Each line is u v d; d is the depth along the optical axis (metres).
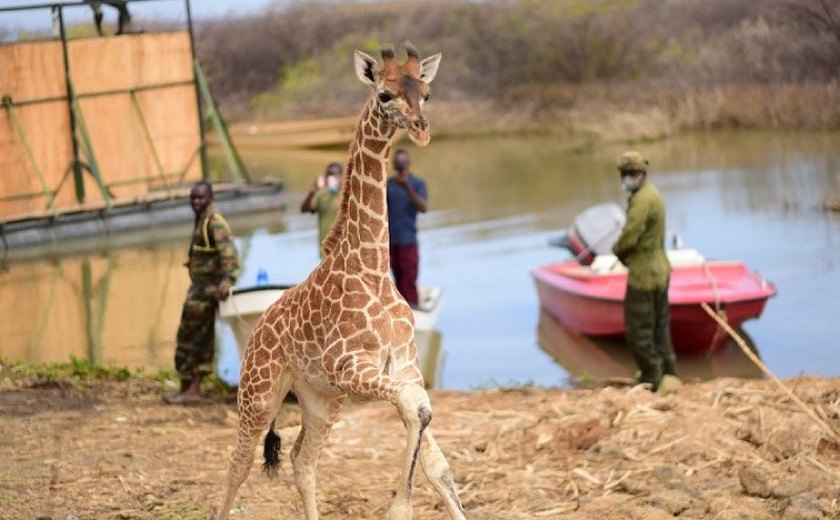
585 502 8.55
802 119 36.50
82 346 16.50
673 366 12.78
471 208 26.58
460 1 54.50
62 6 26.77
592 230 19.50
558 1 51.22
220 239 12.07
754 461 8.85
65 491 9.31
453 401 12.19
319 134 41.41
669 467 8.88
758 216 23.36
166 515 8.77
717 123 37.31
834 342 15.48
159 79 28.42
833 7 40.03
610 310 16.05
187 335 12.22
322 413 7.53
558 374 14.93
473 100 46.47
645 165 12.48
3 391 12.70
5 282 21.42
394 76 6.97
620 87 44.09
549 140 39.31
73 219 25.59
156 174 28.45
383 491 9.26
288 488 9.44
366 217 7.19
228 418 11.52
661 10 48.97
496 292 18.97
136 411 11.86
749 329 16.20
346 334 7.09
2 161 25.88
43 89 26.45
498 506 8.73
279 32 55.50
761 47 41.44
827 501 7.98
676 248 17.30
